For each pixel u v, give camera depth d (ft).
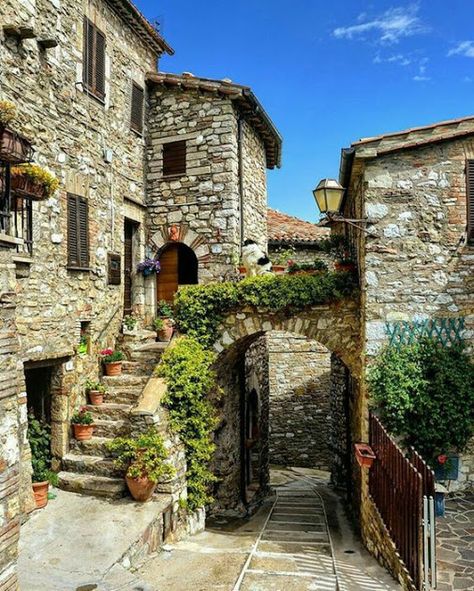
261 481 43.52
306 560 24.35
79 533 21.95
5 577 13.64
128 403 30.76
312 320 30.66
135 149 38.14
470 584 18.21
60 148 28.71
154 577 21.16
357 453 26.37
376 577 21.48
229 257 37.50
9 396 14.21
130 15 36.01
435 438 25.99
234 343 32.17
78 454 28.48
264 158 47.83
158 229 39.55
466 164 26.78
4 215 17.26
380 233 27.12
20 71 25.29
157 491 26.40
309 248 51.52
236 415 38.99
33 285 25.96
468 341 26.73
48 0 27.73
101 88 33.19
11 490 14.08
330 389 49.39
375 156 26.73
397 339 26.84
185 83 38.29
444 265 26.84
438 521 23.94
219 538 28.78
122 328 35.63
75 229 29.86
